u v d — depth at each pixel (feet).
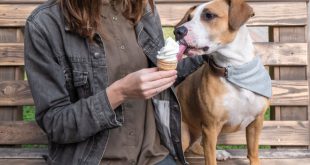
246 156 8.54
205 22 7.25
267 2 9.08
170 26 9.29
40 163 8.45
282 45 8.97
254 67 7.52
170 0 9.27
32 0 9.18
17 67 9.20
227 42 7.34
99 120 5.69
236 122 7.90
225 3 7.41
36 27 5.99
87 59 6.09
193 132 8.85
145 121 6.65
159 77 5.39
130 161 6.31
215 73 7.59
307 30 9.03
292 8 9.01
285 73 9.08
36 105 5.97
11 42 9.24
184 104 8.60
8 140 9.13
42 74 5.99
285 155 8.50
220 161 8.45
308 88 8.94
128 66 6.36
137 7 6.51
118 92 5.58
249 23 9.11
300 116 9.05
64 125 5.77
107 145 6.25
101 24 6.29
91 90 6.11
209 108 7.73
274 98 8.98
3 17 9.18
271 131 8.99
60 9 6.13
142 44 6.64
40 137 9.12
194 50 7.22
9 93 9.12
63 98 5.98
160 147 6.80
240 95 7.54
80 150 6.07
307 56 8.95
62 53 6.07
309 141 8.95
